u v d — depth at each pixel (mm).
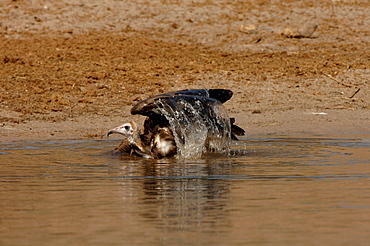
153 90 62062
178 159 34625
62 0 108375
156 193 24578
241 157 35000
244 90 63625
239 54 84000
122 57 77250
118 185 26359
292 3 111500
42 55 76062
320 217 20531
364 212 21141
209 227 19453
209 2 110688
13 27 94875
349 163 32250
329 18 104000
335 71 71500
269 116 54531
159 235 18672
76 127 48500
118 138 44625
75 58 75250
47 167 31391
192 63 74938
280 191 24719
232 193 24406
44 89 59906
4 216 20891
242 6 109062
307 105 59250
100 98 58375
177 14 104062
